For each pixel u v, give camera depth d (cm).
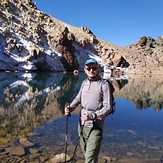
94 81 345
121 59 6694
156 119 1020
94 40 7075
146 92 2173
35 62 4003
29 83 2198
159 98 1789
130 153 577
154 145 650
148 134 767
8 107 1070
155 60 7956
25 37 4347
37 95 1521
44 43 4912
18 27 4450
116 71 6325
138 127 859
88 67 344
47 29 5800
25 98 1364
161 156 564
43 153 532
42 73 3862
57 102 1301
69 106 370
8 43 3744
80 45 6284
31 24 5134
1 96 1371
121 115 1092
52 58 4644
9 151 533
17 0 6041
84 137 350
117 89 2331
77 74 4219
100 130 339
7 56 3634
